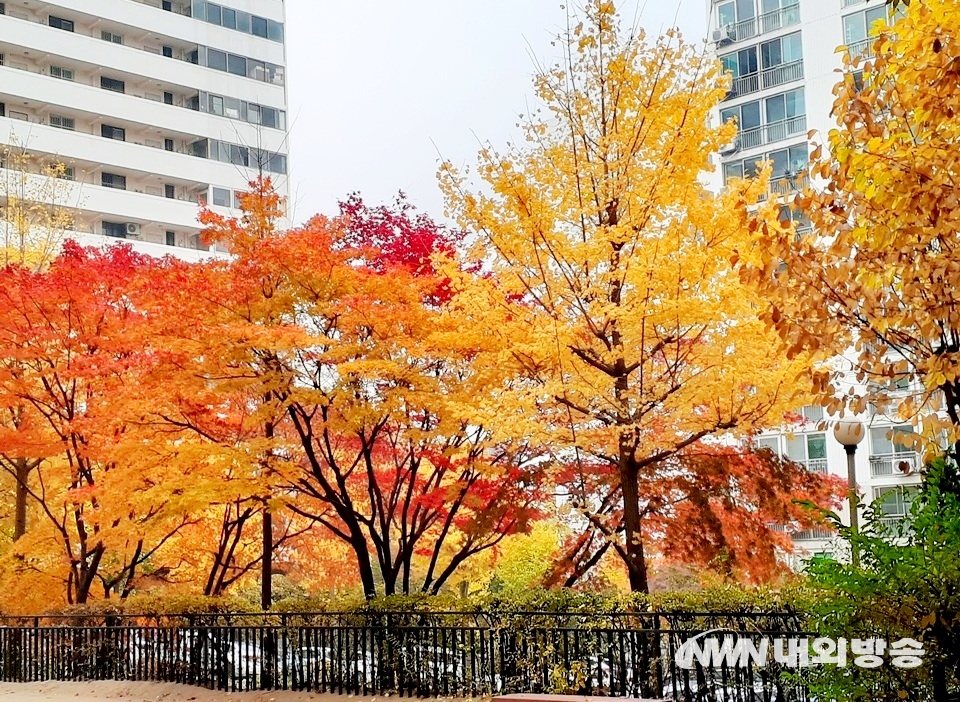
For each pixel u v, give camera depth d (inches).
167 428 706.2
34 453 765.3
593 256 548.1
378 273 698.8
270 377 637.3
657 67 561.3
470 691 533.0
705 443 685.9
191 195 2274.9
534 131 586.2
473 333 576.1
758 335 521.7
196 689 652.7
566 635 483.8
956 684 286.5
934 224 324.2
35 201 1302.9
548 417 581.3
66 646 764.0
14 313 735.7
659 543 687.7
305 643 663.1
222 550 883.4
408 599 597.3
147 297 660.1
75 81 2133.4
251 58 2367.1
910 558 292.5
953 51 308.5
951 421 355.9
